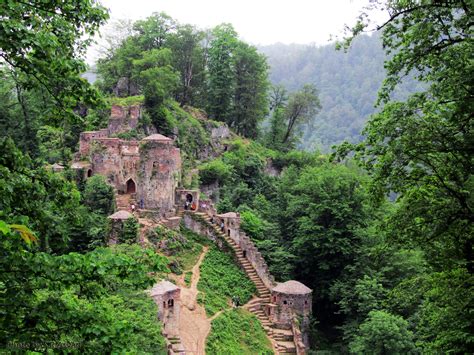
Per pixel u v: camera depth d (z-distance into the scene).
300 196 68.44
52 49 16.34
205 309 46.16
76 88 17.91
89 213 51.03
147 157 57.22
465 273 24.50
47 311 14.12
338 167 74.00
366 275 52.06
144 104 74.44
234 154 85.44
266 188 83.06
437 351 28.16
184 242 55.22
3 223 10.57
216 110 98.12
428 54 22.31
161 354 31.31
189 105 95.25
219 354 40.00
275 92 111.25
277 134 104.88
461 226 24.31
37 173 18.19
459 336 24.47
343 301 53.25
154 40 90.50
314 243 57.75
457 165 23.81
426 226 25.09
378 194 24.91
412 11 21.91
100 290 15.69
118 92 83.12
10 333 13.65
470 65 20.61
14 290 13.93
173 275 49.53
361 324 48.00
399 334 42.34
